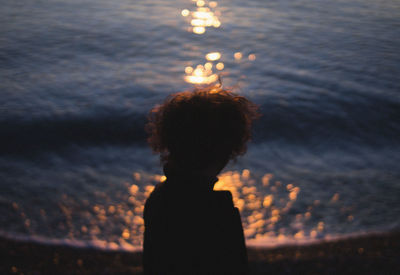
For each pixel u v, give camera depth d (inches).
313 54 442.3
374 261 142.6
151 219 41.7
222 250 39.1
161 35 517.7
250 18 602.5
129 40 492.1
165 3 693.3
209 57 447.2
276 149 247.4
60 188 201.5
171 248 39.9
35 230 168.6
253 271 138.0
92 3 671.8
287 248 157.0
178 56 447.8
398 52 442.3
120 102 319.6
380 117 300.0
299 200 191.2
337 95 333.1
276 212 182.7
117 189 201.9
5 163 227.0
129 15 607.8
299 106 312.0
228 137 40.1
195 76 389.4
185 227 39.5
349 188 201.0
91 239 164.4
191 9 658.8
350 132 277.3
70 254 153.2
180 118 40.0
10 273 138.3
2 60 405.7
